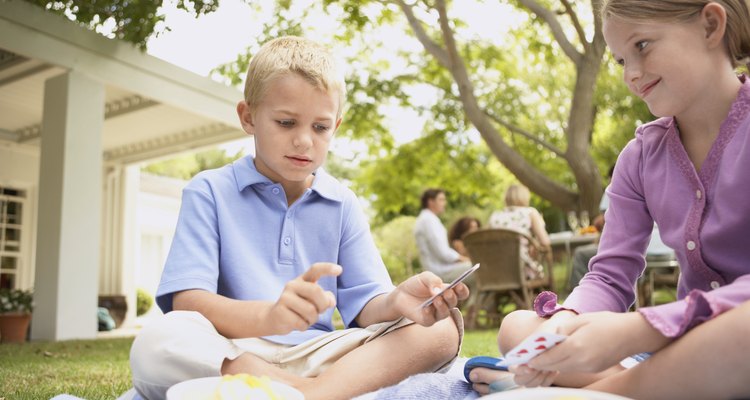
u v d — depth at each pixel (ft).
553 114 42.78
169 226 42.32
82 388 7.76
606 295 4.57
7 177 28.91
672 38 4.09
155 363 4.27
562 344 3.31
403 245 69.15
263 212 5.47
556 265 25.61
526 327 4.22
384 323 4.73
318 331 5.24
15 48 18.25
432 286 4.53
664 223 4.66
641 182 4.94
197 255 5.01
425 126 41.52
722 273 4.34
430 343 4.73
